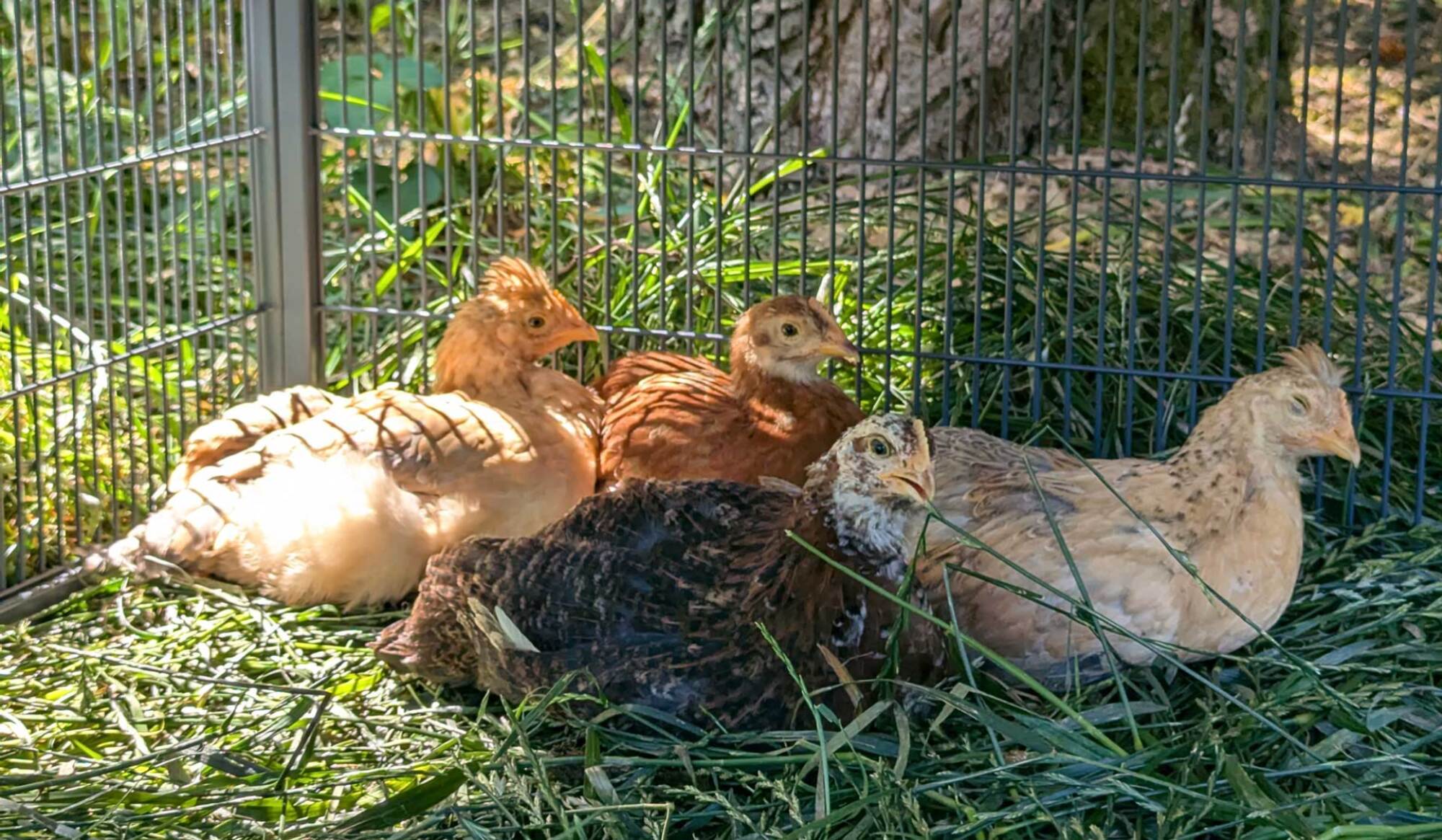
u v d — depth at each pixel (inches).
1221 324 49.7
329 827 34.8
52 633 41.8
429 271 55.0
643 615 37.3
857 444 36.1
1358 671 38.8
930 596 38.6
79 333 45.8
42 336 51.4
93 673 40.1
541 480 43.4
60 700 39.2
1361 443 46.9
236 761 36.8
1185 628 38.2
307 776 36.4
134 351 45.2
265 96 48.2
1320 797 33.8
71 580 43.6
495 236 57.8
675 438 44.8
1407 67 43.3
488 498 43.0
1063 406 48.7
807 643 36.3
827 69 60.6
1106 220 45.3
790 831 33.4
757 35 60.6
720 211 47.1
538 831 34.9
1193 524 38.3
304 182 48.7
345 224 50.8
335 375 52.2
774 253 46.9
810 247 55.9
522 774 35.9
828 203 57.5
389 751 37.4
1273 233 57.8
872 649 36.5
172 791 35.6
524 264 46.6
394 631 39.7
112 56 44.0
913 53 59.4
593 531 38.8
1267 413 38.1
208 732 38.2
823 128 60.9
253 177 48.8
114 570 43.0
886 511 36.4
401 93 59.7
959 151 60.3
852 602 36.3
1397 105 64.0
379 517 42.4
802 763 35.6
